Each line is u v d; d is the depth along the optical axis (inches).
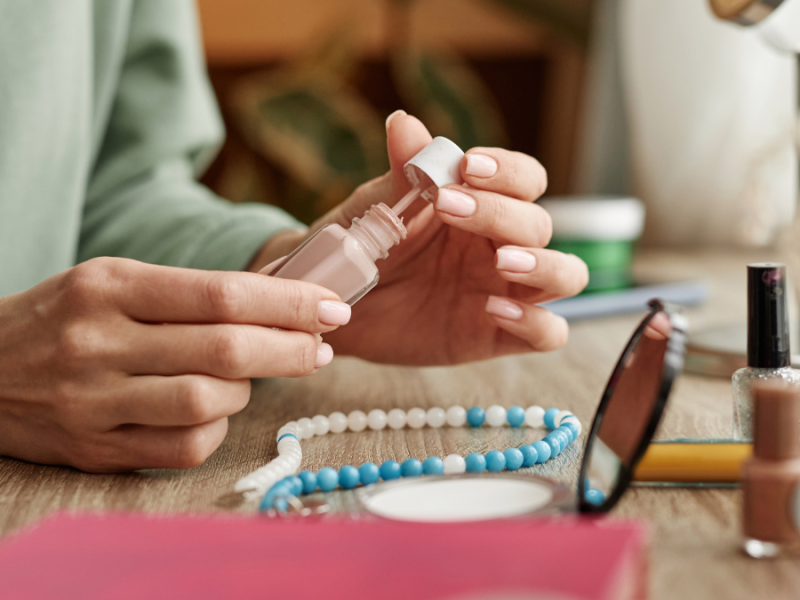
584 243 36.3
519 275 19.0
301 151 62.0
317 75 63.5
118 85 28.7
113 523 13.2
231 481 16.6
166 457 16.4
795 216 21.5
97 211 26.5
